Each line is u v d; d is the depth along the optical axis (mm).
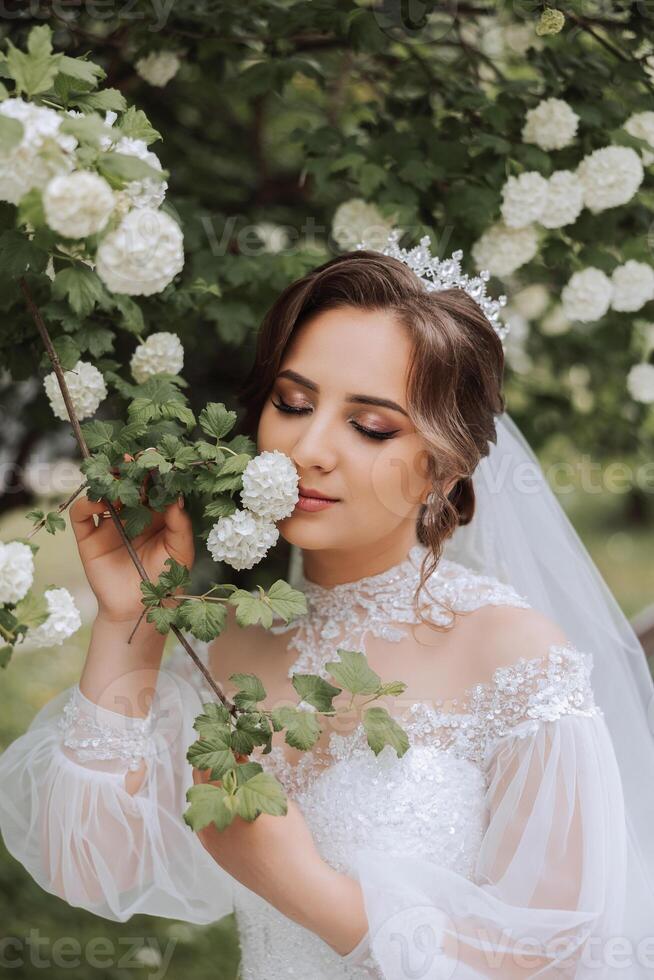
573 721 1720
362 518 1763
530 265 2959
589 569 2291
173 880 1959
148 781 1882
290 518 1756
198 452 1650
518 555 2230
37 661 5672
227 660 2057
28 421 3168
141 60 2697
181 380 2064
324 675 1916
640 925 1769
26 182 1385
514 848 1712
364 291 1779
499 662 1807
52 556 6508
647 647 2709
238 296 2650
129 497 1641
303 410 1779
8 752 1914
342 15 2477
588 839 1677
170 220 1463
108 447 1709
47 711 1986
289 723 1487
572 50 2693
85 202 1346
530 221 2527
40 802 1861
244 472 1613
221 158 3539
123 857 1855
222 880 2002
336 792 1799
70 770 1819
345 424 1751
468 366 1850
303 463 1721
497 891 1688
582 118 2586
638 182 2551
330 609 1961
